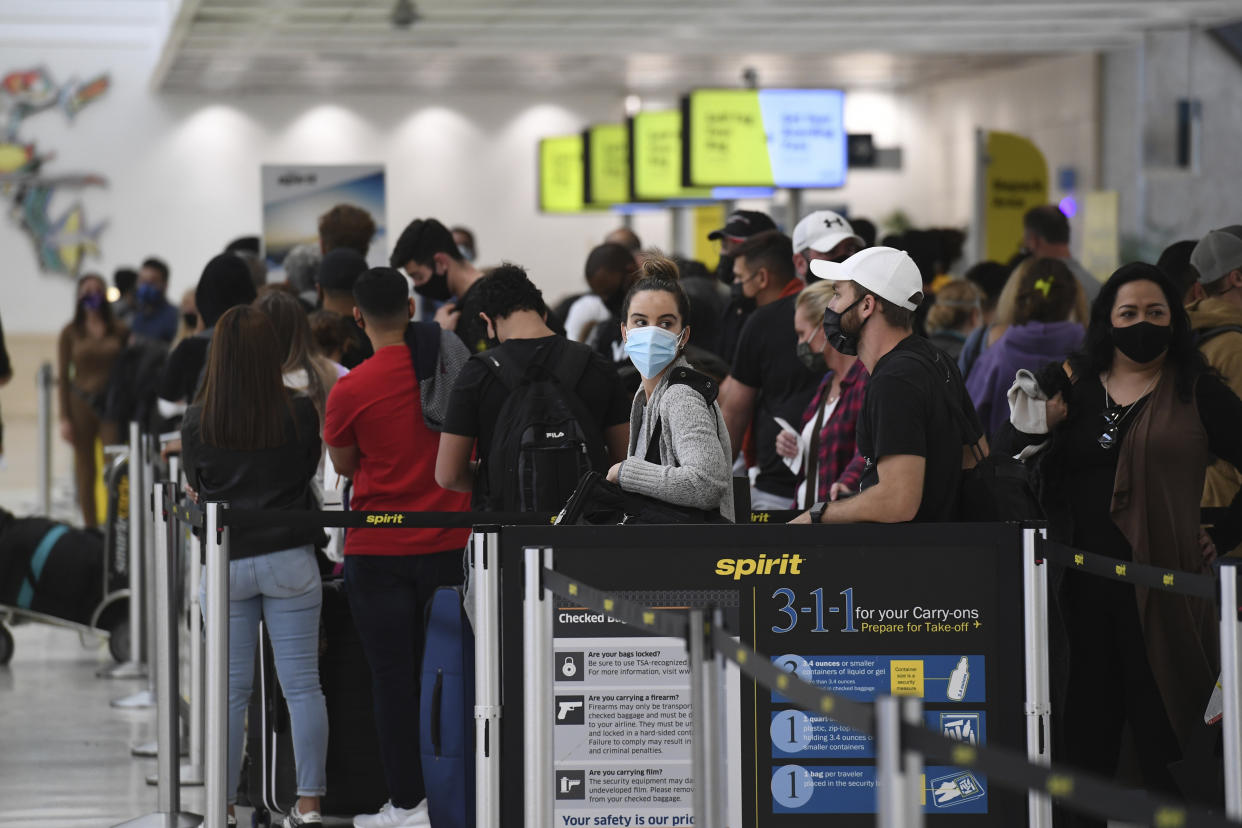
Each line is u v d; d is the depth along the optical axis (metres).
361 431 12.65
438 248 16.17
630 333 10.54
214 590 11.64
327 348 16.48
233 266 16.73
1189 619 10.96
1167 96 46.75
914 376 9.49
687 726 9.98
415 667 12.74
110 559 20.84
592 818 10.02
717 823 8.07
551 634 9.62
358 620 12.66
